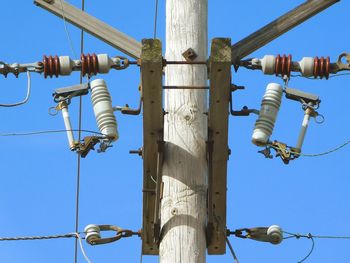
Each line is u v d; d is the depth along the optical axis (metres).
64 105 13.33
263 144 12.98
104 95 13.22
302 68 12.79
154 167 12.81
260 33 13.10
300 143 13.03
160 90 12.09
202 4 13.47
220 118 12.40
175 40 13.20
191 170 12.56
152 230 13.18
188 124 12.76
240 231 13.32
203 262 12.21
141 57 11.85
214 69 11.88
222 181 12.81
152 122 12.46
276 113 13.01
